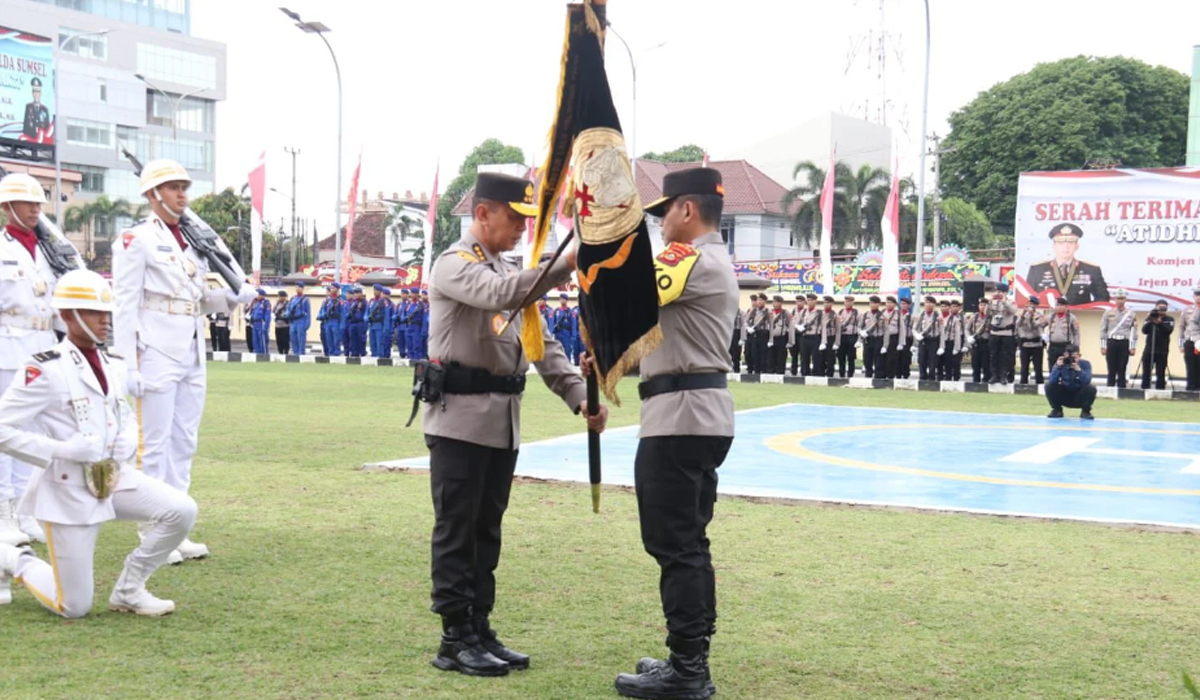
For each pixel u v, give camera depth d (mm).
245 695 4707
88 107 76875
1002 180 59688
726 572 7008
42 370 5719
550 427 15078
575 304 31891
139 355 7348
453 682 4938
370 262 78062
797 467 11758
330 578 6730
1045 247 27625
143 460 7367
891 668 5215
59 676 4930
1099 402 21250
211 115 86125
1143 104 59375
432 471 5250
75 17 77438
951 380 25000
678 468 4914
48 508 5750
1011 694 4875
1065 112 57875
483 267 5086
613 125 4711
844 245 52094
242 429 14367
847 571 7059
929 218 55938
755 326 26938
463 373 5242
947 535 8195
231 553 7367
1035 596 6508
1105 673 5160
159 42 82188
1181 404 21078
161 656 5238
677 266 4848
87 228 68812
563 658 5316
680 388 4941
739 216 54781
